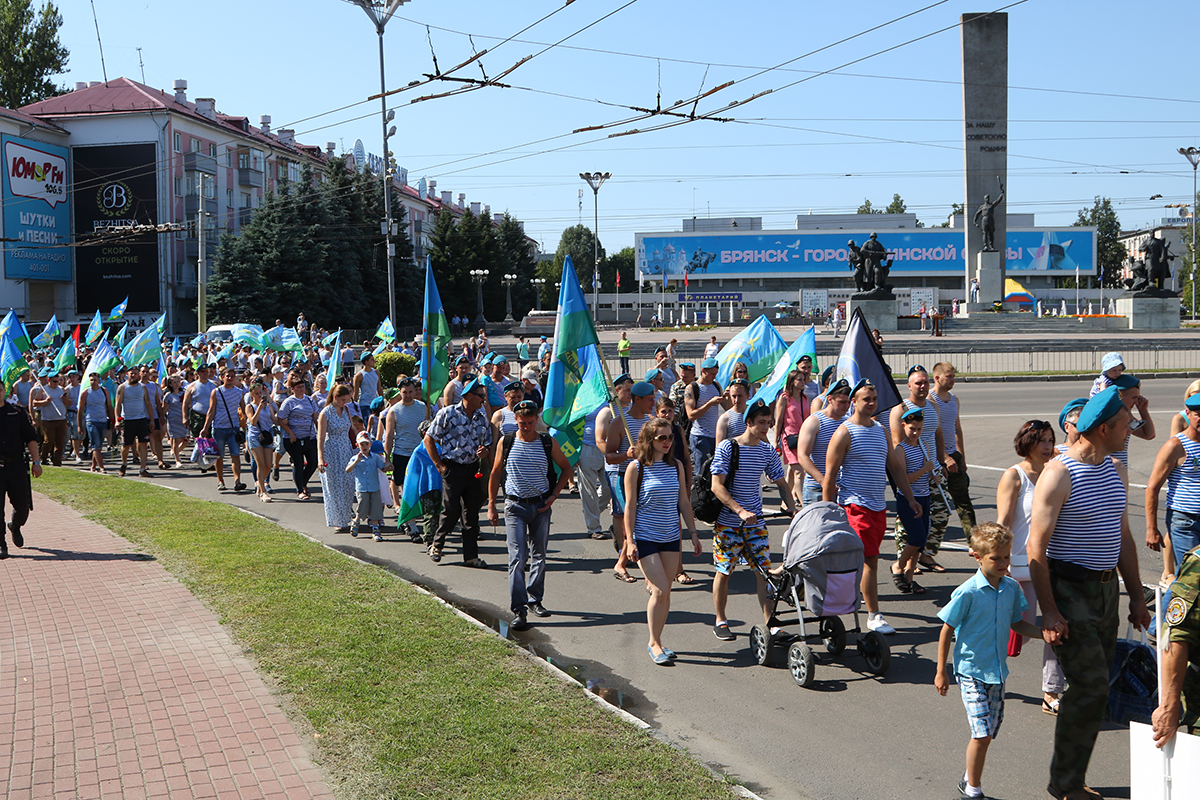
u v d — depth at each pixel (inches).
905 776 191.5
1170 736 147.5
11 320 753.0
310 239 2301.9
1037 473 231.5
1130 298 2033.7
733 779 186.2
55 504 508.7
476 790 175.0
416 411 438.3
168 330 2313.0
